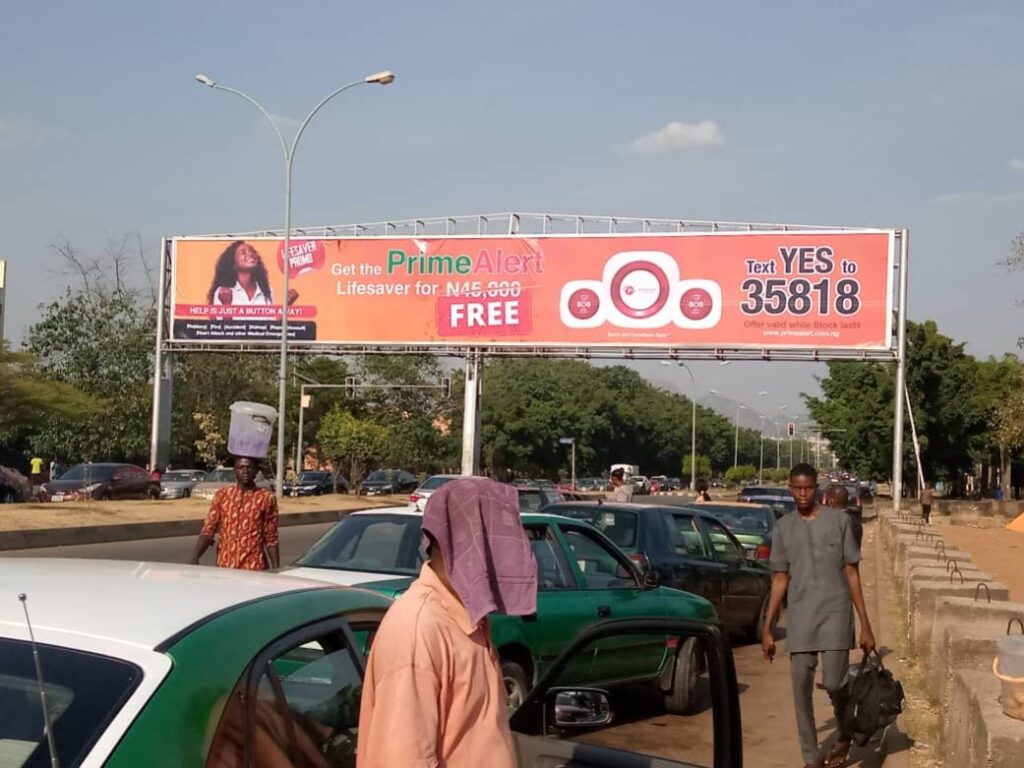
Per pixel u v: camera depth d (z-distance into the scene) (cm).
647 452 10906
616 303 3769
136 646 276
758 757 767
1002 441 4094
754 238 3678
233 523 818
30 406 2794
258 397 5569
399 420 5669
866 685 704
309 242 4012
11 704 261
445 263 3909
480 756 267
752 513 1667
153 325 4406
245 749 283
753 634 1284
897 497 3619
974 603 888
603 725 395
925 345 5509
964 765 610
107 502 3055
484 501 277
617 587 830
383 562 745
